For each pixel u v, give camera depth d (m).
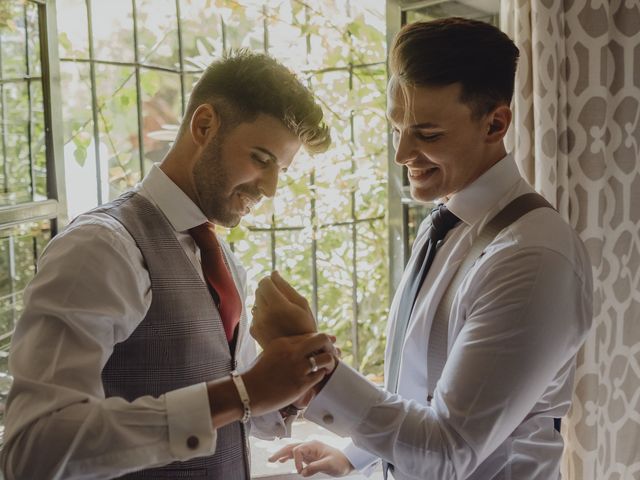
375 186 2.45
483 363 1.08
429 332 1.26
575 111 1.80
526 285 1.10
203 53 2.39
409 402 1.13
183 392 0.96
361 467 1.41
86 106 2.23
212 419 0.96
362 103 2.41
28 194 1.63
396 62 1.19
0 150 1.54
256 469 1.91
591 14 1.77
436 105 1.16
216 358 1.16
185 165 1.18
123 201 1.15
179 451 0.94
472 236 1.26
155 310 1.08
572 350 1.17
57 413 0.91
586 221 1.82
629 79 1.83
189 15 2.36
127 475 1.10
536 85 1.72
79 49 2.21
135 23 2.27
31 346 0.95
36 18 1.65
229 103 1.13
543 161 1.73
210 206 1.17
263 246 2.38
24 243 1.61
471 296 1.17
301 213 2.39
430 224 1.41
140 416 0.93
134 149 2.34
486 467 1.24
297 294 1.12
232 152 1.13
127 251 1.05
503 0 1.83
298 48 2.38
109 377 1.08
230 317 1.20
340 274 2.45
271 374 0.99
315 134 1.17
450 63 1.14
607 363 1.88
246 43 2.40
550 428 1.26
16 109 1.59
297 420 2.24
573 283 1.14
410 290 1.36
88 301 0.98
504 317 1.09
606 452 1.91
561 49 1.76
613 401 1.91
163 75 2.37
